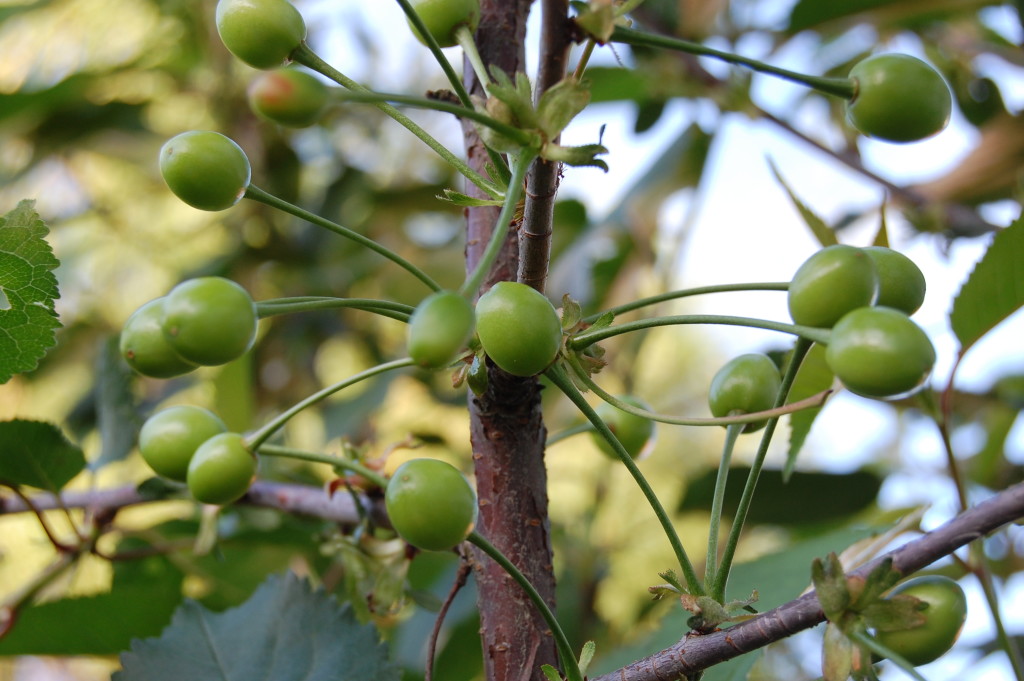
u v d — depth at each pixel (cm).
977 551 38
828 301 32
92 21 77
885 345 31
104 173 82
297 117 30
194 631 39
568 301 34
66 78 66
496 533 36
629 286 65
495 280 38
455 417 72
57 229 82
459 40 35
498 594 36
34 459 43
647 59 61
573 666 33
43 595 47
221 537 48
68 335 77
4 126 72
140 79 78
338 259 76
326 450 63
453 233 77
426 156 80
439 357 30
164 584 47
